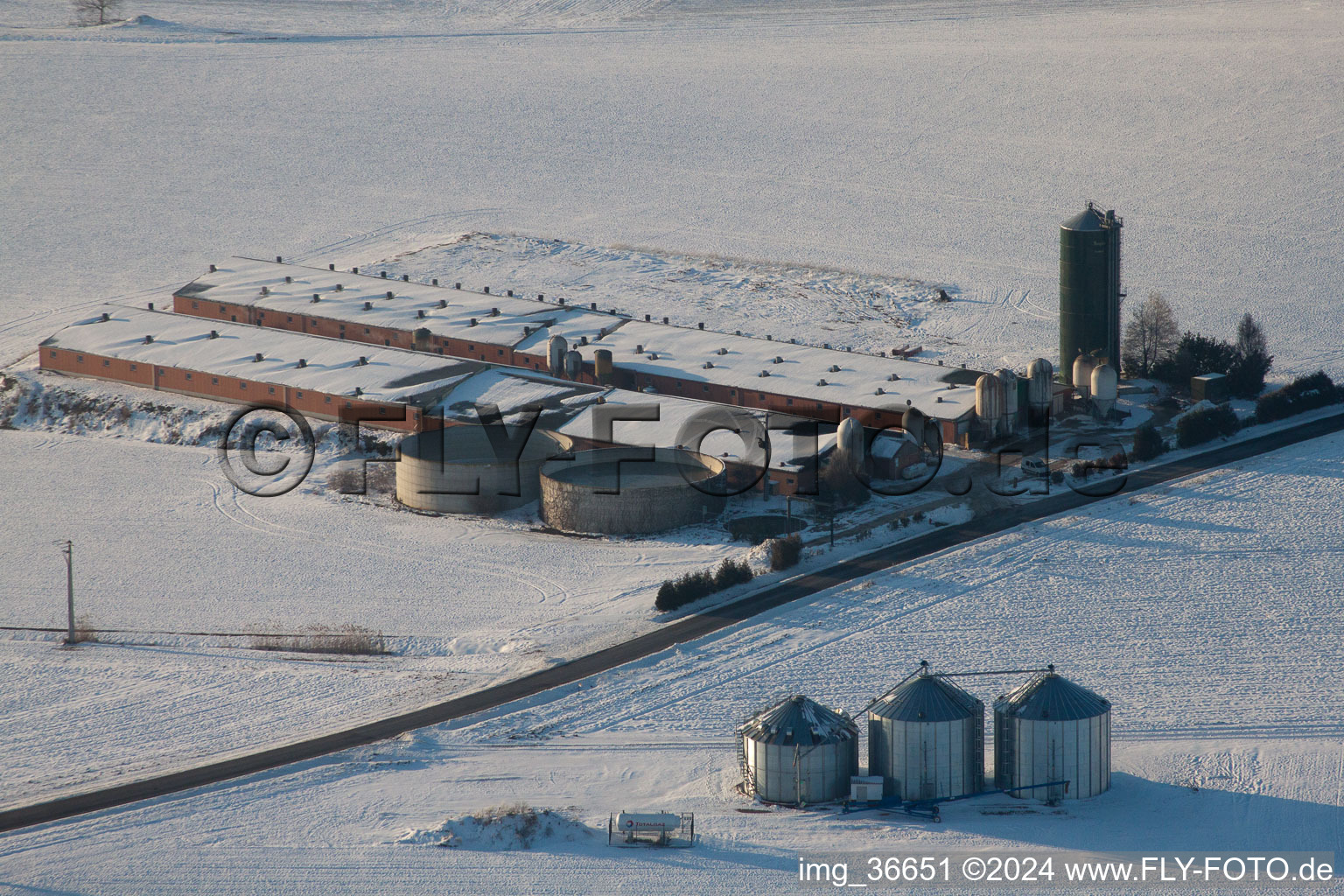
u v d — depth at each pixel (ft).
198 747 318.86
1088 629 370.32
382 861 267.80
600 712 334.03
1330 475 472.85
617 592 401.70
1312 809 282.15
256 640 379.76
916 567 410.72
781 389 530.27
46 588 413.39
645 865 264.72
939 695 289.53
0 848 276.00
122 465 513.45
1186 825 277.44
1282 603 383.04
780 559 409.08
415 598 403.75
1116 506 452.35
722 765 308.40
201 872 265.75
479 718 332.39
